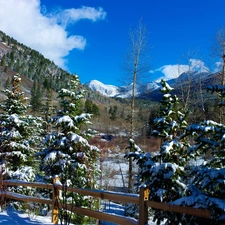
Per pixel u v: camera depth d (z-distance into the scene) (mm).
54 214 5969
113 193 4828
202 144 4297
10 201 7992
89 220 7715
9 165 10430
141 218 4316
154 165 5148
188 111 5719
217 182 3740
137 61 16516
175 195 5059
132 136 16141
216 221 3389
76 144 8750
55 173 8633
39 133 12914
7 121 11023
